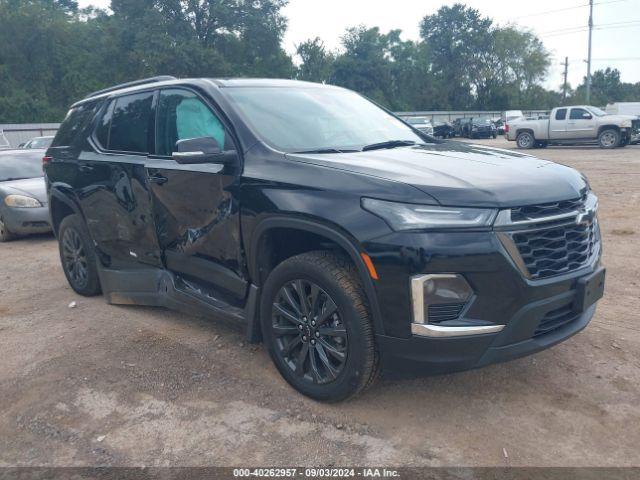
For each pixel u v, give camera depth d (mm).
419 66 71625
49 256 7723
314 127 3988
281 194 3322
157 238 4402
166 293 4445
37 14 54188
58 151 5598
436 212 2846
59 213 5762
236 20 49094
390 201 2930
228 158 3643
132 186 4531
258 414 3311
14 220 8656
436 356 2906
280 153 3521
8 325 4969
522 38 68875
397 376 3078
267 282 3490
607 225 7992
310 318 3318
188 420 3287
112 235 4891
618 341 4125
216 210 3785
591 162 17031
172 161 4191
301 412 3305
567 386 3512
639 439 2965
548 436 3012
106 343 4406
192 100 4148
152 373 3869
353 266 3170
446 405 3334
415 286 2850
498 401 3363
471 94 71938
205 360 4031
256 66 51469
